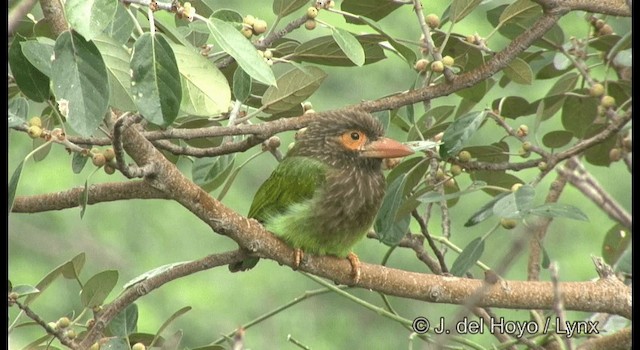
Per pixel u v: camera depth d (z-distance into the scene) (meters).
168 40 7.43
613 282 8.52
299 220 8.95
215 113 7.43
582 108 10.49
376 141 9.39
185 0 9.03
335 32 8.56
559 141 10.74
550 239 19.83
